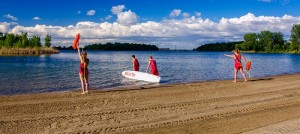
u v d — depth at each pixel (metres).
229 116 10.80
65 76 26.17
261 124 9.69
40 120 9.98
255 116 10.76
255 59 73.06
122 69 35.62
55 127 9.23
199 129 9.13
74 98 13.98
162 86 18.73
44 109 11.55
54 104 12.48
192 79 24.77
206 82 21.19
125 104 12.71
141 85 19.97
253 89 17.56
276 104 13.02
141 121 10.04
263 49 167.50
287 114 11.10
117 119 10.25
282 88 18.08
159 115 10.88
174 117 10.62
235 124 9.70
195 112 11.43
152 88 17.70
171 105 12.62
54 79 23.70
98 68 37.41
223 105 12.78
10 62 51.12
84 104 12.56
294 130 8.85
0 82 21.41
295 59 73.25
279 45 163.50
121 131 8.89
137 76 23.33
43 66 40.31
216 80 23.58
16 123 9.62
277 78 24.25
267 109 12.00
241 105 12.81
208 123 9.81
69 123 9.68
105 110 11.52
